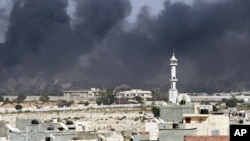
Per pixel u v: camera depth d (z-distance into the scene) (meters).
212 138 194.62
